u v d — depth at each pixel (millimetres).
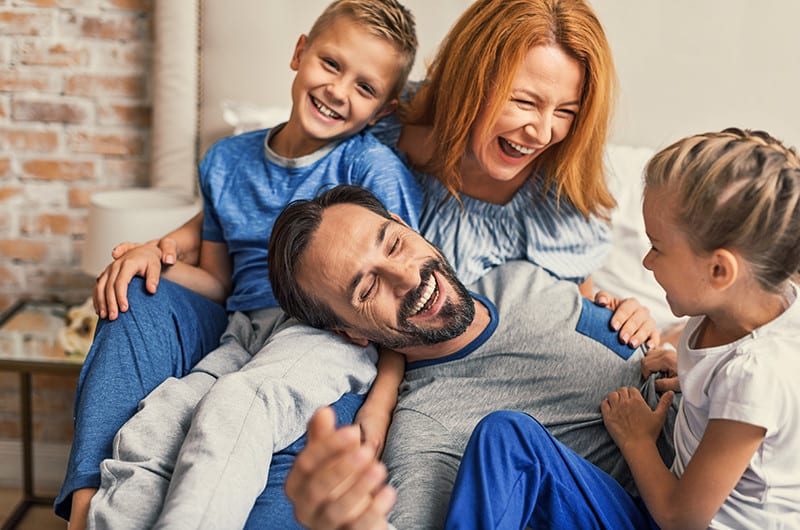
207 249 1790
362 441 1420
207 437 1232
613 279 2117
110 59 2594
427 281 1424
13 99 2615
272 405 1325
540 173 1710
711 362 1247
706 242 1205
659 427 1409
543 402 1491
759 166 1185
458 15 2354
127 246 1684
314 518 1053
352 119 1682
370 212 1455
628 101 2330
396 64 1682
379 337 1455
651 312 2098
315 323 1481
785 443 1197
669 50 2299
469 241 1716
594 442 1465
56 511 1340
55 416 2752
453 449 1396
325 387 1401
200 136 2541
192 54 2486
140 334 1505
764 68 2285
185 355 1557
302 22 2439
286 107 2480
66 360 2309
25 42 2580
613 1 2289
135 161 2660
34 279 2721
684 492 1229
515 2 1579
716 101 2311
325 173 1699
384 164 1673
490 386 1499
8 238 2701
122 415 1410
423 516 1257
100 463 1337
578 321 1592
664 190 1241
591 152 1674
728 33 2277
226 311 1736
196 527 1132
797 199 1173
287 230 1457
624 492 1340
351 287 1408
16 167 2658
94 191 2676
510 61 1551
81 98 2617
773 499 1216
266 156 1735
